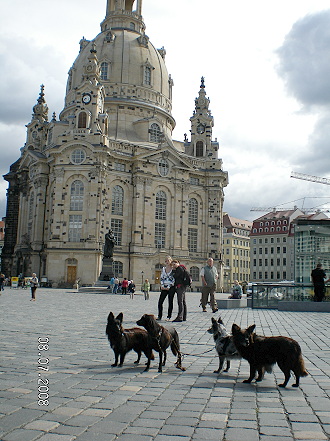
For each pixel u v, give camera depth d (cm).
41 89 12044
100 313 3262
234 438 782
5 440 754
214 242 10994
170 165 10506
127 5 13038
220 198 11250
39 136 11475
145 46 11638
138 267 9756
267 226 15650
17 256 10556
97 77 10144
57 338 1914
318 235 4481
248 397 1040
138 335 1369
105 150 9388
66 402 972
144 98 11312
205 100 11906
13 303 4241
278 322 2667
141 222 9962
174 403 981
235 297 4497
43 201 10219
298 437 789
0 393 1024
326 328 2345
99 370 1305
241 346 1187
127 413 905
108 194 9781
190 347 1745
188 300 5866
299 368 1135
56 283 9138
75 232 9306
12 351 1570
